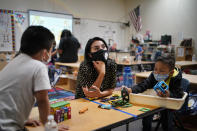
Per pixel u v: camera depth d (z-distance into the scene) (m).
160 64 1.49
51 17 6.29
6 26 5.46
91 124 1.06
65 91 4.39
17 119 0.93
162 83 1.37
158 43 6.60
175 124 2.40
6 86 0.94
